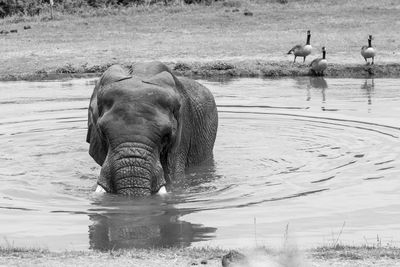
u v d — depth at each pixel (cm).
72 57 3416
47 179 1547
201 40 3797
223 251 1050
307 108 2233
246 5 4884
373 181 1492
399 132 1897
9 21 4697
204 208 1339
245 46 3581
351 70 2992
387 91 2519
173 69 3086
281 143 1834
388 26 4044
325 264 973
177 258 1012
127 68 1562
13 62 3341
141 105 1383
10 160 1697
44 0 5222
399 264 972
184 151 1566
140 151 1359
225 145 1828
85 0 5153
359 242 1135
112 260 1005
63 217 1296
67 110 2267
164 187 1393
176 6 4884
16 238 1186
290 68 3023
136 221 1267
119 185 1361
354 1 4862
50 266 978
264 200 1390
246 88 2653
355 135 1884
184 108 1552
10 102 2423
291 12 4538
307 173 1566
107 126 1379
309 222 1255
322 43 3606
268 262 935
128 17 4581
